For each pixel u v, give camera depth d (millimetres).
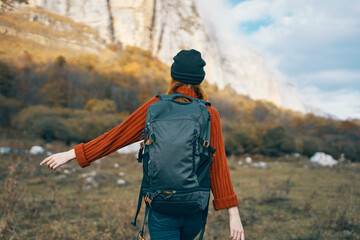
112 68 40625
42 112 22938
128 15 48562
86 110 26781
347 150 26797
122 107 32594
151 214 1355
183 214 1284
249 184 8656
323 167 15781
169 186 1188
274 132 25828
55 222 3986
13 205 4371
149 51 50094
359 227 4254
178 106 1320
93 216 4488
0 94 23250
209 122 1318
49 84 26266
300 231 4074
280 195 6602
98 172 9031
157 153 1206
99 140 1383
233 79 114875
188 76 1438
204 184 1290
